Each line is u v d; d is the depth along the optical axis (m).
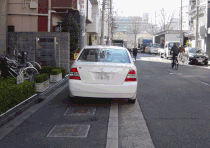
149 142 4.06
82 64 6.16
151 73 14.95
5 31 16.95
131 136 4.34
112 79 6.07
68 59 13.10
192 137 4.27
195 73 15.04
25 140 4.15
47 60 12.81
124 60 6.69
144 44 56.94
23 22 17.75
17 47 13.05
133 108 6.35
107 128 4.75
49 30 17.75
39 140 4.14
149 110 6.14
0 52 16.22
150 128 4.77
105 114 5.75
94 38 38.22
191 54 23.20
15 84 6.78
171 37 40.72
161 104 6.79
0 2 16.94
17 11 17.64
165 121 5.21
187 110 6.13
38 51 12.78
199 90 9.02
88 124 5.00
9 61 9.72
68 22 17.97
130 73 6.16
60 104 6.75
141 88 9.44
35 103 6.82
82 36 14.62
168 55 30.94
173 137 4.28
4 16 17.03
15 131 4.59
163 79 12.13
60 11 18.48
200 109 6.23
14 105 5.82
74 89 6.14
